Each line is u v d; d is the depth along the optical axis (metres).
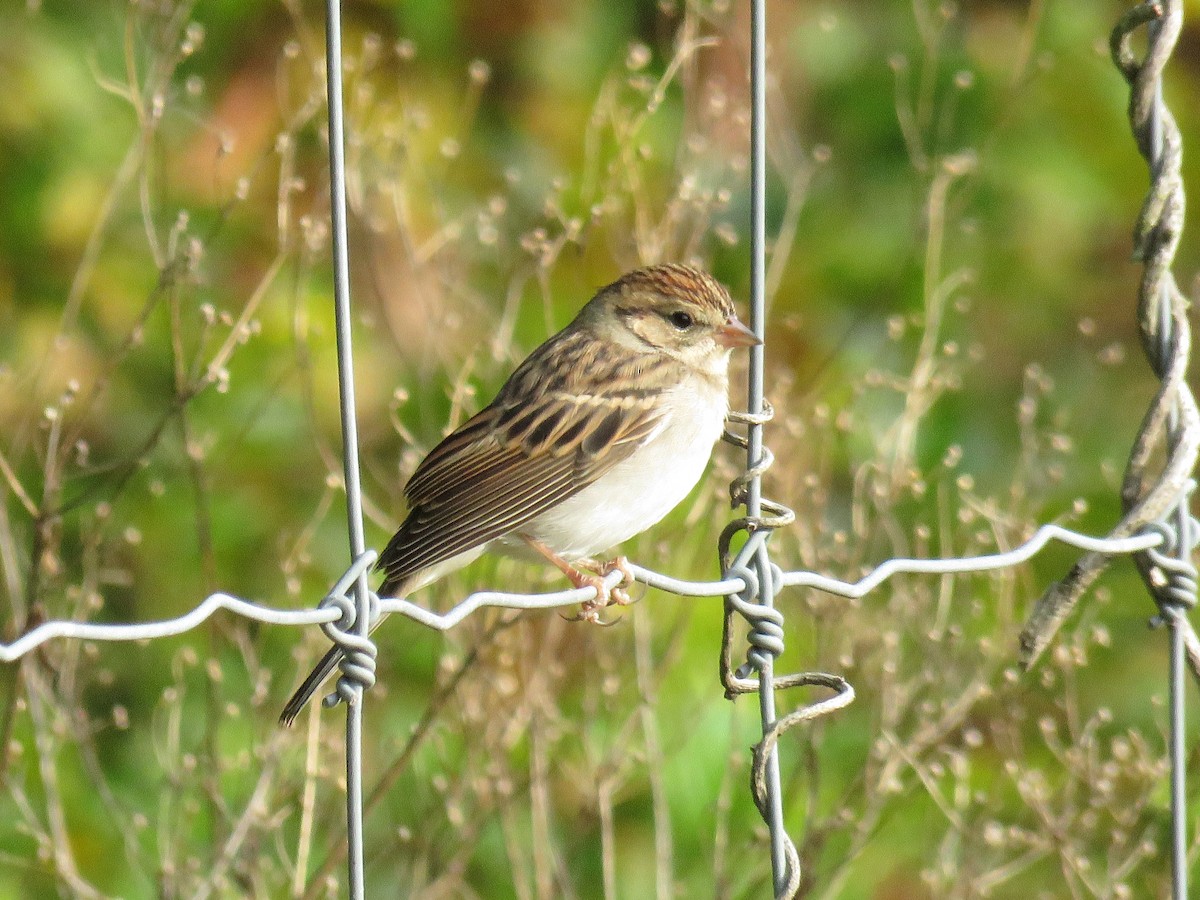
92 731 10.30
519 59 14.22
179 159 13.10
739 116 11.33
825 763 11.05
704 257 12.05
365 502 11.20
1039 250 14.82
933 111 14.89
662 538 10.85
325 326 12.61
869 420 12.59
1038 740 11.59
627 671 10.87
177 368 9.61
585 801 10.50
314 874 10.24
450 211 13.16
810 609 10.27
